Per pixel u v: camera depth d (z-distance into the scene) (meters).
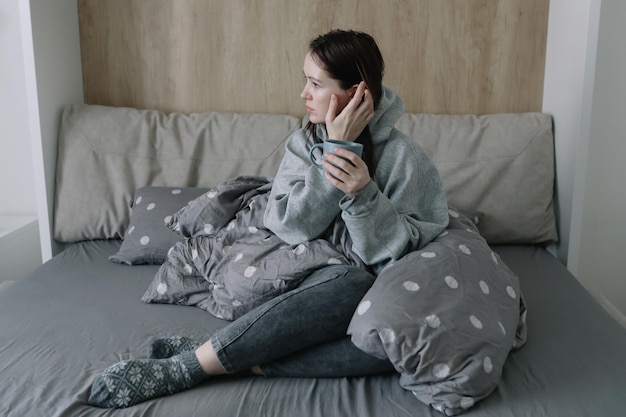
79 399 1.20
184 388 1.26
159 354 1.36
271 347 1.28
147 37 2.38
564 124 2.16
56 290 1.74
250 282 1.52
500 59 2.36
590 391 1.23
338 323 1.31
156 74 2.41
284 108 2.41
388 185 1.59
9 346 1.41
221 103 2.42
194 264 1.70
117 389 1.20
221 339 1.27
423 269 1.36
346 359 1.29
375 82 1.55
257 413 1.17
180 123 2.28
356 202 1.42
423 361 1.19
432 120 2.27
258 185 1.89
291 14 2.35
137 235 1.96
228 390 1.25
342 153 1.36
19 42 2.40
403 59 2.37
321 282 1.36
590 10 1.98
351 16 2.35
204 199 1.82
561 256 2.20
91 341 1.44
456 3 2.33
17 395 1.21
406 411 1.18
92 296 1.71
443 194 1.67
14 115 2.46
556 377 1.28
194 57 2.39
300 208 1.53
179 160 2.20
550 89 2.30
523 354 1.38
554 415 1.15
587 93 2.02
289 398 1.22
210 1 2.36
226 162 2.21
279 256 1.53
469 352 1.21
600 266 2.43
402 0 2.33
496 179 2.16
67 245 2.25
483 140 2.20
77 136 2.20
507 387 1.25
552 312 1.60
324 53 1.52
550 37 2.31
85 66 2.41
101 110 2.27
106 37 2.39
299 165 1.64
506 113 2.36
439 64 2.37
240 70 2.40
